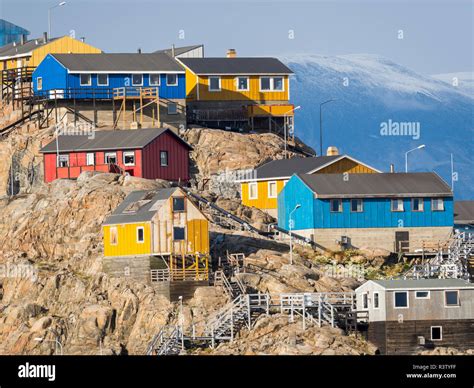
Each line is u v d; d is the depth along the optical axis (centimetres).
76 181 14700
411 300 11831
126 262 13038
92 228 13812
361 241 14350
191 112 17512
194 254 12938
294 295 12031
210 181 16125
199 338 11925
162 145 15450
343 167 15588
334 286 12950
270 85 17925
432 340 11831
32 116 16950
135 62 17088
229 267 13112
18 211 14488
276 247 13862
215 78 17725
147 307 12519
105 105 16762
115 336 12475
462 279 12456
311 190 14325
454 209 15312
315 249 14212
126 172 15262
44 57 17712
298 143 17850
